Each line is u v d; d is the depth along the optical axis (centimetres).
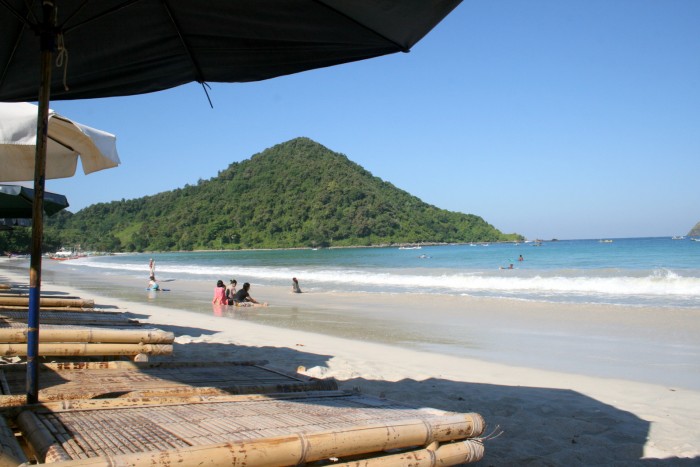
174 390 337
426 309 1548
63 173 540
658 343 959
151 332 460
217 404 301
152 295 2156
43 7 273
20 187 728
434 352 887
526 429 458
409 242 18712
